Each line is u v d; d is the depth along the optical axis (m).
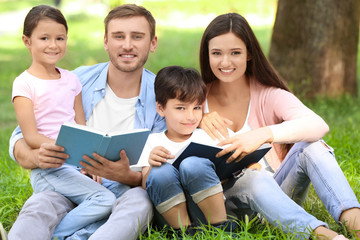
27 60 18.09
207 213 3.98
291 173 4.37
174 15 26.81
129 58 4.49
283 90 4.63
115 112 4.68
